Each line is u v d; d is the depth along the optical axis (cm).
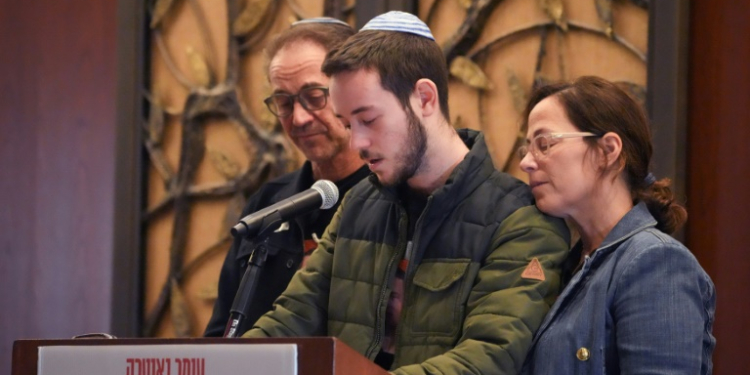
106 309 692
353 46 389
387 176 389
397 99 385
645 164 388
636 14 534
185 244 647
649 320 350
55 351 315
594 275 370
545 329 368
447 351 370
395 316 395
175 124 657
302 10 627
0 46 723
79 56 711
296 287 418
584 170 380
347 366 298
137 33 662
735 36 524
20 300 709
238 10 644
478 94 569
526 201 392
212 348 301
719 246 522
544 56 554
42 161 713
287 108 492
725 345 517
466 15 574
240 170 635
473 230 386
